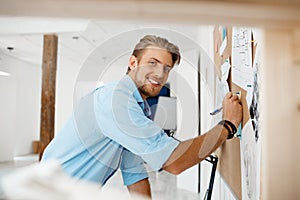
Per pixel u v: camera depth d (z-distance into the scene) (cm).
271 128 50
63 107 693
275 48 48
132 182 109
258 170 80
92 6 31
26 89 738
